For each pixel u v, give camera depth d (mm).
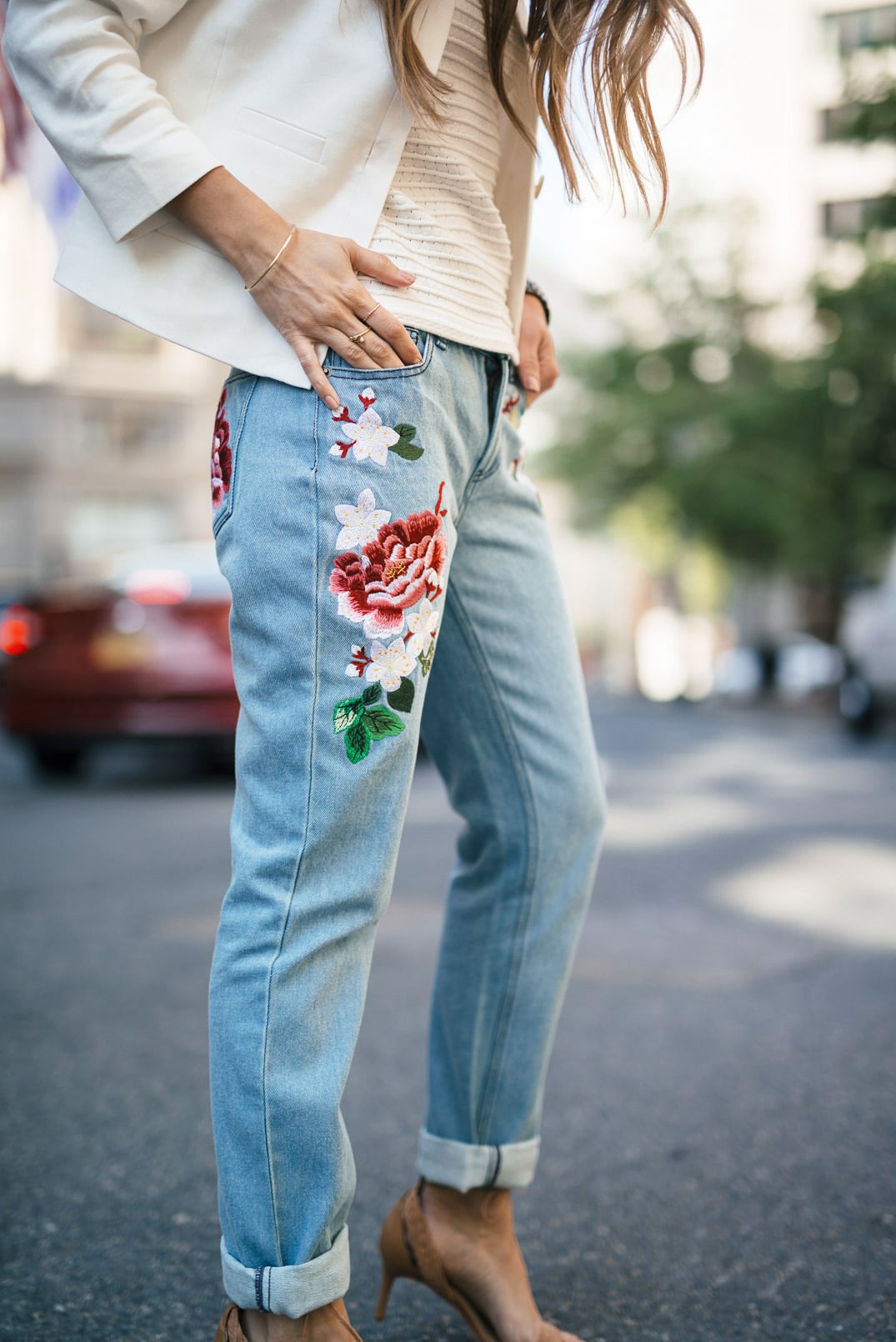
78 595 7051
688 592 28281
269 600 1141
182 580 6961
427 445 1157
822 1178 1955
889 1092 2332
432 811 5840
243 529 1146
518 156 1295
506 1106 1427
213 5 1165
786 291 19609
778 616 29172
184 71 1166
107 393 25734
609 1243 1740
